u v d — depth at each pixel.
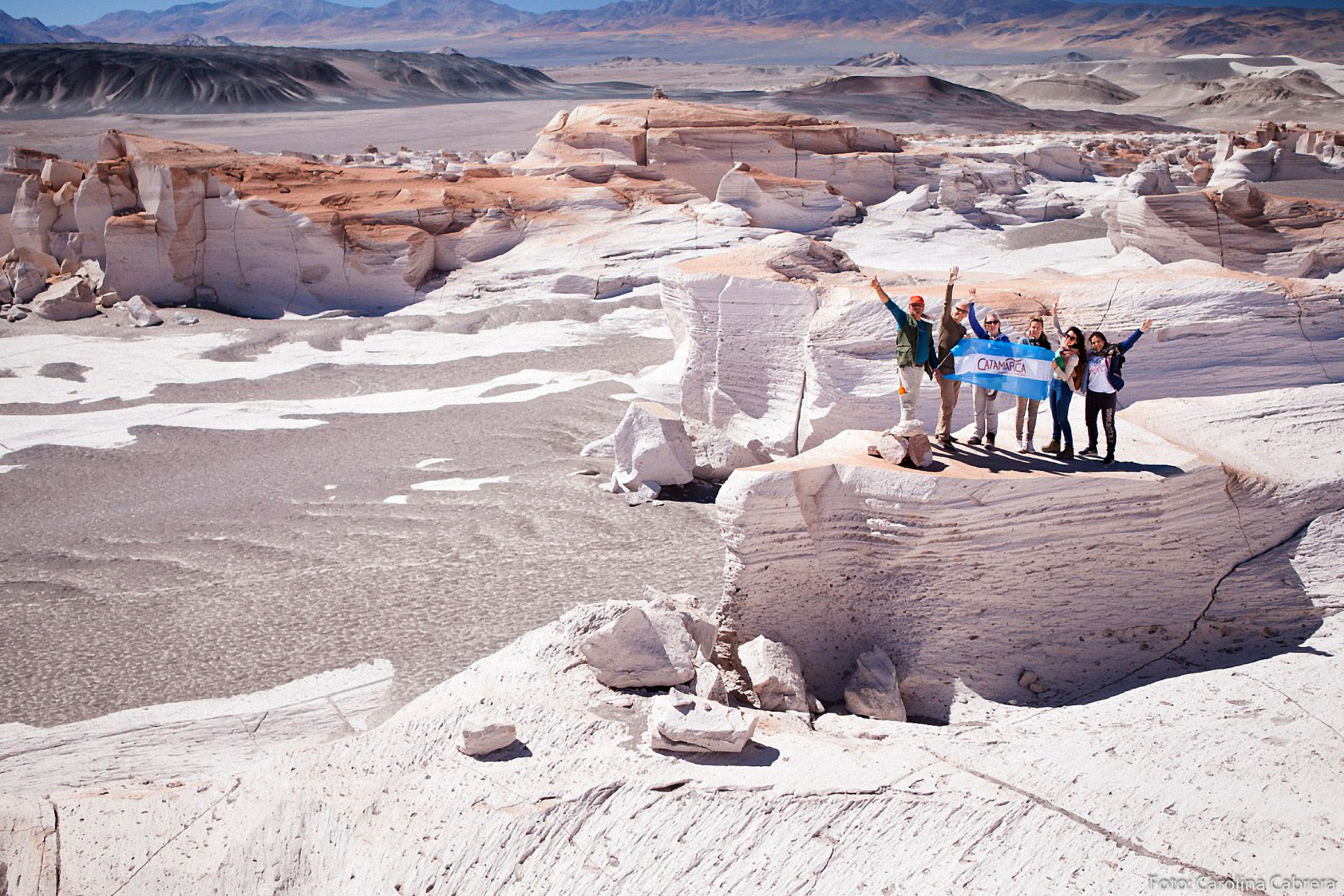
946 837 7.54
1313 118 149.25
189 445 23.83
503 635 13.96
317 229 38.47
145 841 8.59
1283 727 8.78
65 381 29.77
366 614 14.85
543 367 29.78
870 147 58.97
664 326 33.59
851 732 9.79
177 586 16.20
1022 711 10.25
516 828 8.07
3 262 39.19
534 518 18.31
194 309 38.12
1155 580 11.14
